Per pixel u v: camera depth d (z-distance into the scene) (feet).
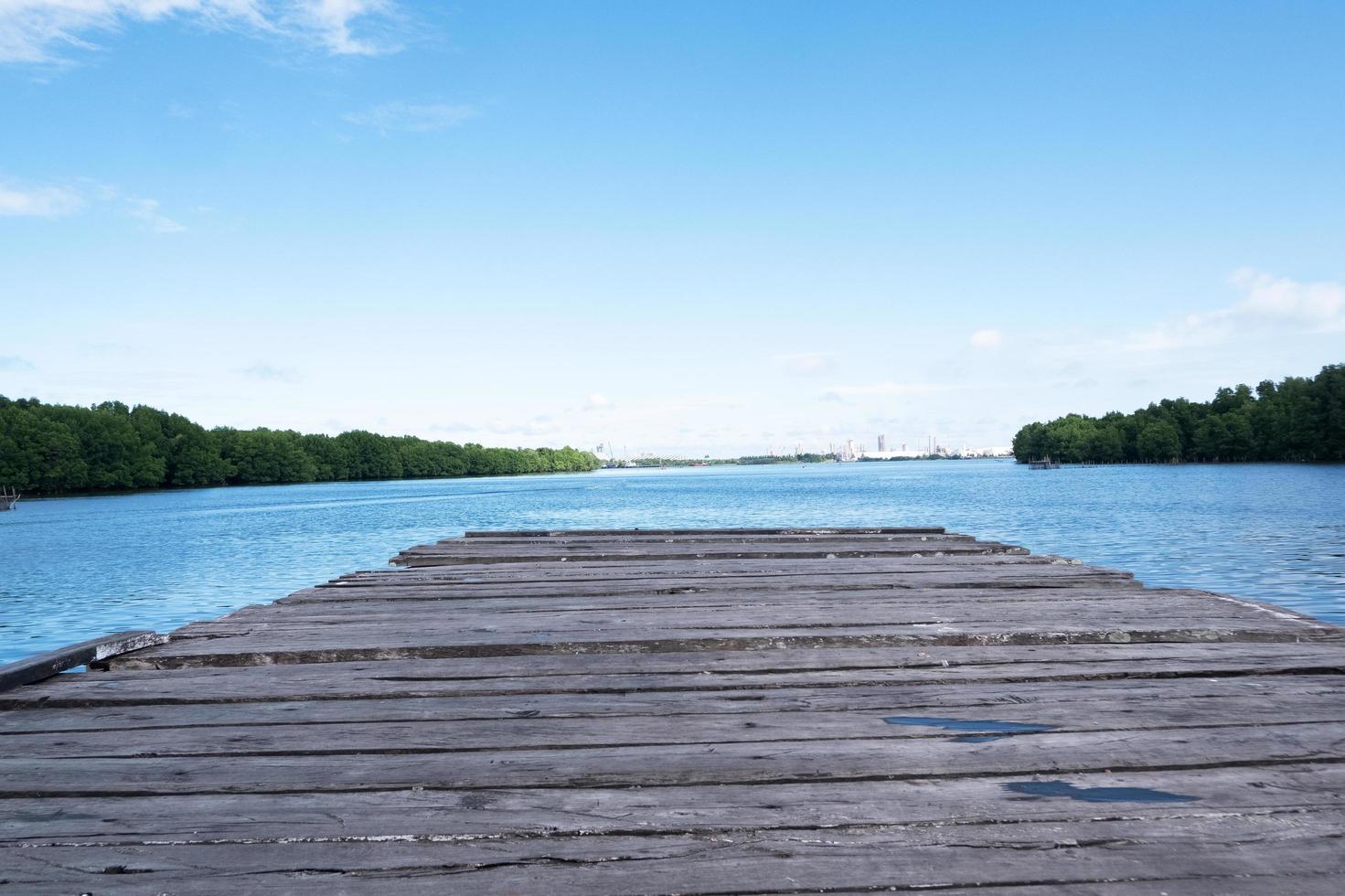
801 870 7.40
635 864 7.56
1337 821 8.23
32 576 80.64
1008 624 17.28
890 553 31.37
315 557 97.81
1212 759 9.80
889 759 9.98
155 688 13.42
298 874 7.43
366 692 13.17
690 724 11.46
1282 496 174.60
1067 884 7.16
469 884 7.23
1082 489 245.45
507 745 10.69
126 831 8.29
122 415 421.18
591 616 19.03
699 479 561.43
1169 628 16.44
